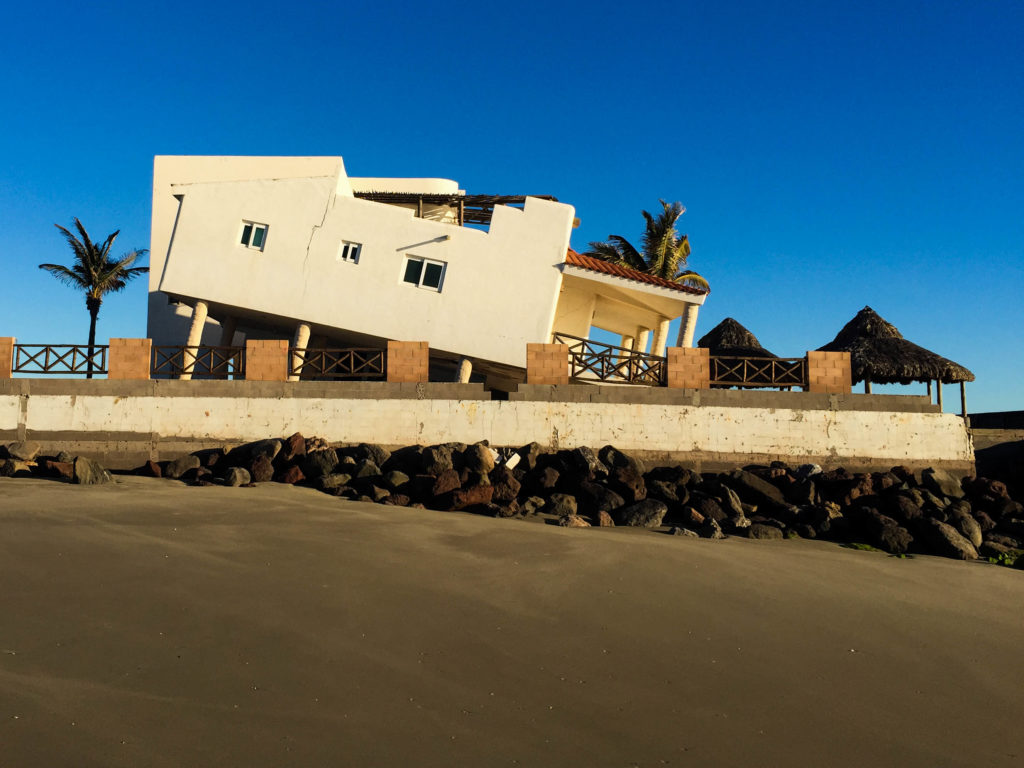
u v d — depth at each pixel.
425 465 15.28
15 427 17.11
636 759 4.07
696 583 7.89
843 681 5.47
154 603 5.94
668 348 17.56
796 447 16.84
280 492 13.09
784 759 4.20
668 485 14.68
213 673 4.74
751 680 5.36
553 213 21.62
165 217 27.38
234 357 18.81
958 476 16.67
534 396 17.06
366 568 7.46
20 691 4.27
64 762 3.58
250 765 3.70
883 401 17.02
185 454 16.98
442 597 6.72
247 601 6.16
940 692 5.39
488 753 4.02
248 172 26.98
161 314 27.20
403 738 4.11
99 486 12.48
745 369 17.97
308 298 21.36
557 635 5.99
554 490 15.17
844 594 8.01
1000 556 11.86
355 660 5.14
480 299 21.27
